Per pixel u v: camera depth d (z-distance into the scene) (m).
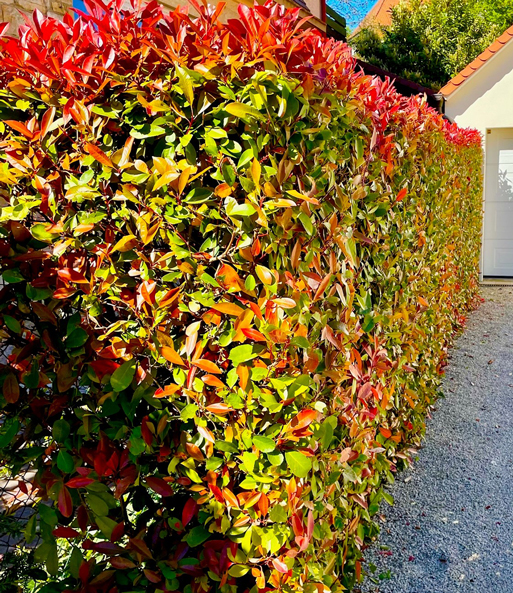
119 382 1.56
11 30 3.83
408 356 3.62
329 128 2.07
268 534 1.66
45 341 1.60
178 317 1.65
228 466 1.66
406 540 2.96
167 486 1.62
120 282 1.69
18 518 1.86
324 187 2.05
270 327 1.57
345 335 2.14
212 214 1.61
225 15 5.64
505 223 10.30
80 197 1.65
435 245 4.64
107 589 1.64
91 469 1.60
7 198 1.68
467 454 3.95
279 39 1.76
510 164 10.04
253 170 1.57
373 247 2.76
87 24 1.83
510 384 5.33
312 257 1.87
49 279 1.61
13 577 1.70
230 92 1.60
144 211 1.62
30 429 1.68
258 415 1.71
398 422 3.44
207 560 1.63
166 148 1.68
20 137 1.67
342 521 2.36
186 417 1.59
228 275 1.55
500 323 7.59
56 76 1.65
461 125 9.65
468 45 17.77
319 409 1.80
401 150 3.16
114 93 1.73
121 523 1.60
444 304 5.36
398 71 17.44
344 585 2.43
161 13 1.77
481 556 2.81
